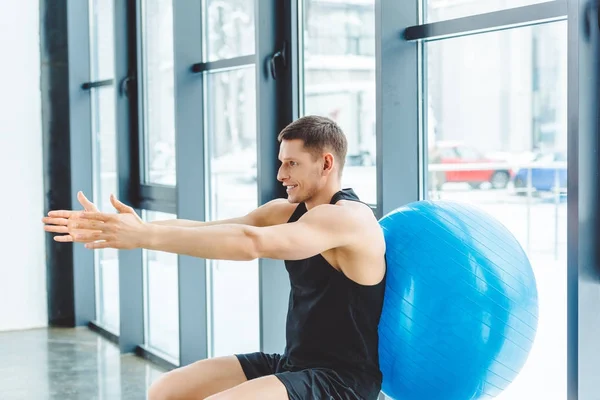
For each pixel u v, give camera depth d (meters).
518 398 2.88
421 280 2.17
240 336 4.49
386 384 2.36
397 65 3.06
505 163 2.82
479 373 2.15
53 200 6.43
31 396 4.47
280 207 2.70
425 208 2.31
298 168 2.44
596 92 2.36
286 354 2.50
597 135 2.36
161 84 5.16
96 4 6.23
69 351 5.59
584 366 2.38
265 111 3.81
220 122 4.57
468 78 2.93
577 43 2.30
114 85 5.35
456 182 3.02
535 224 2.74
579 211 2.34
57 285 6.48
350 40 3.43
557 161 2.64
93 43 6.32
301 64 3.78
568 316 2.38
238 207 4.43
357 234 2.23
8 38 6.21
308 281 2.40
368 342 2.34
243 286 4.42
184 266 4.68
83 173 6.41
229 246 2.12
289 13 3.75
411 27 3.04
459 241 2.17
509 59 2.77
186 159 4.65
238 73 4.33
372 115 3.33
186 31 4.61
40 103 6.36
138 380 4.79
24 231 6.37
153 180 5.34
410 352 2.21
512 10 2.64
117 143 5.37
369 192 3.38
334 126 2.47
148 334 5.54
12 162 6.28
